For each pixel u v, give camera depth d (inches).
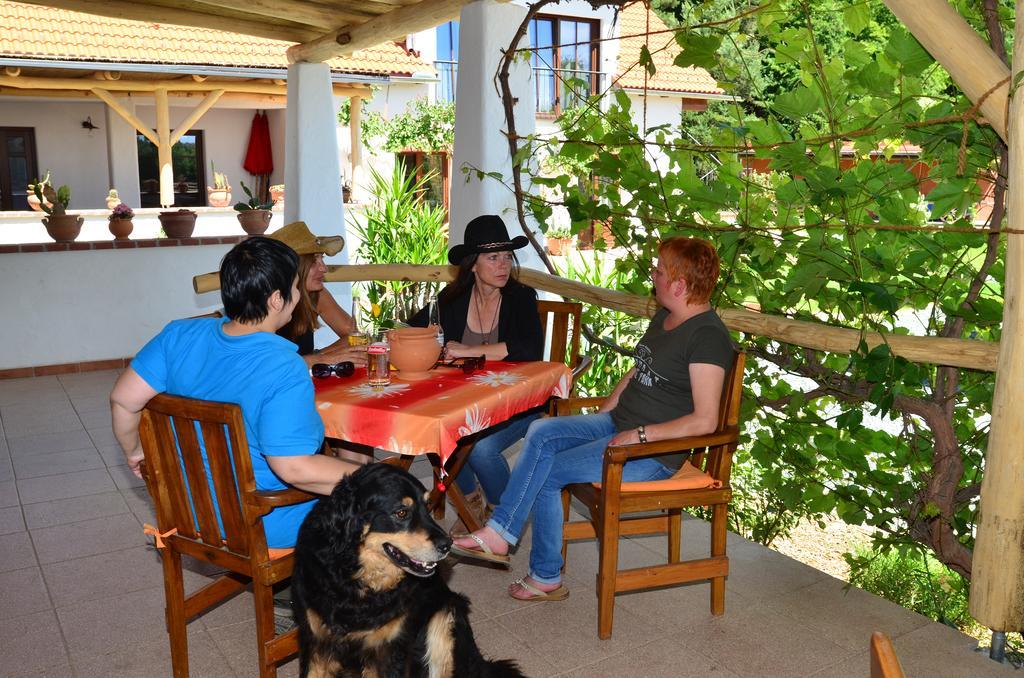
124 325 325.4
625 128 176.1
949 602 165.5
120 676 118.6
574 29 733.9
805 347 150.9
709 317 129.3
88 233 565.6
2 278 302.4
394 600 94.6
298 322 149.3
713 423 125.6
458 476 164.4
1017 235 106.8
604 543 125.1
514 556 158.7
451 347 145.2
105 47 536.7
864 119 144.2
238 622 133.8
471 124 214.1
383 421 112.6
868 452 157.6
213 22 262.8
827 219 147.9
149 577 149.1
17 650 125.1
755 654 125.2
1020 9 104.3
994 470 112.7
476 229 151.7
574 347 172.7
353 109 631.2
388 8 235.9
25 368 310.5
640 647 127.0
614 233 185.2
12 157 701.9
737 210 161.9
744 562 157.8
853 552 212.1
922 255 140.5
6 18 533.3
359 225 371.6
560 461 134.0
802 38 149.0
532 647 126.7
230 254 102.0
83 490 192.7
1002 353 110.4
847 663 122.9
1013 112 105.7
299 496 102.3
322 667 96.1
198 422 105.4
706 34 166.4
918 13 112.0
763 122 152.7
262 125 797.9
